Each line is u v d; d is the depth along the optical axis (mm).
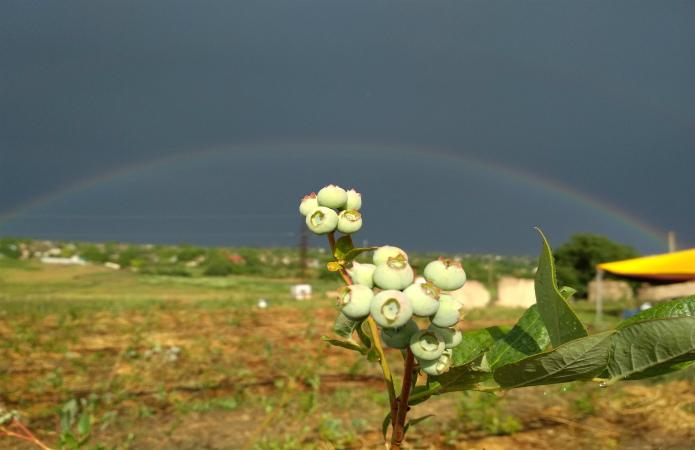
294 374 8172
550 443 5801
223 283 32812
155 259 46188
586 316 17984
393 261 1014
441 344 959
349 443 5715
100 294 24672
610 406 6848
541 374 884
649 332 845
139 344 10812
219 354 10078
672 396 7000
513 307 22906
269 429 6160
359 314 996
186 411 6598
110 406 6082
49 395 6996
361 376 8477
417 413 6820
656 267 14227
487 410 6477
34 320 13219
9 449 4930
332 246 1182
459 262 1070
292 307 18578
